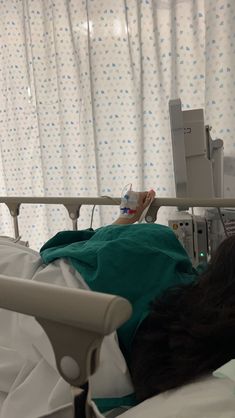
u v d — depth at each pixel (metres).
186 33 1.98
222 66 1.91
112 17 2.08
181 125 1.52
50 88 2.29
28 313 0.38
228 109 1.93
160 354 0.67
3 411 0.72
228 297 0.64
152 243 0.90
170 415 0.54
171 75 2.01
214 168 1.70
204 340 0.62
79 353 0.37
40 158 2.37
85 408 0.39
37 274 0.87
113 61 2.11
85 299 0.35
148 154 2.12
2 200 1.56
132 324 0.77
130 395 0.72
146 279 0.82
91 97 2.15
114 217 2.22
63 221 2.40
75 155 2.30
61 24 2.19
